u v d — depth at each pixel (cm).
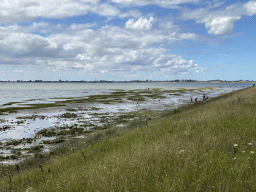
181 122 1052
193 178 370
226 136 621
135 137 962
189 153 496
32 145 1594
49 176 589
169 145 596
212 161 439
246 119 863
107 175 423
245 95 2375
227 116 979
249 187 322
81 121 2595
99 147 896
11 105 4450
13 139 1780
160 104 4491
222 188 325
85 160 722
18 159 1270
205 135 652
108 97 6531
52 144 1602
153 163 475
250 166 397
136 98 6116
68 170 615
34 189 497
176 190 337
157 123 1318
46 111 3538
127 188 362
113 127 2005
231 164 413
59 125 2359
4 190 554
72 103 4822
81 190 392
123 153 636
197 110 1616
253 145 521
